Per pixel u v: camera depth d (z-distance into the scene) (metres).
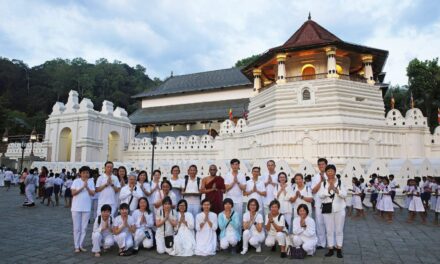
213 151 36.34
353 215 16.33
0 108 69.69
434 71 54.25
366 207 18.88
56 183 18.67
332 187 8.54
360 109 29.69
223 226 8.84
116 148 39.09
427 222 14.20
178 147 37.81
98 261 7.88
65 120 36.28
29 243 9.50
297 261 8.01
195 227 8.91
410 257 8.38
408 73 56.66
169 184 9.38
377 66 35.78
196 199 9.86
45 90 97.06
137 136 55.44
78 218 8.72
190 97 59.97
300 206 8.49
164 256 8.42
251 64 36.38
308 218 8.43
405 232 11.88
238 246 8.99
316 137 28.28
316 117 29.19
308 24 35.69
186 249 8.50
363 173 19.78
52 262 7.71
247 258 8.28
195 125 54.16
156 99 63.12
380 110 30.73
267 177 10.42
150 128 57.62
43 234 10.75
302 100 30.14
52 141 37.00
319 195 8.73
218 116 50.69
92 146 34.62
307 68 33.88
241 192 10.00
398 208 18.94
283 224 8.56
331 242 8.48
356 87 30.36
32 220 13.49
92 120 35.09
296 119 29.61
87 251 8.77
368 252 8.90
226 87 55.94
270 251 9.02
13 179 33.22
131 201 9.73
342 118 28.36
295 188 9.68
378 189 15.34
